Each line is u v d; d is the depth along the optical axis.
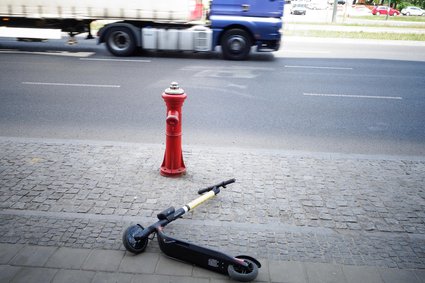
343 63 14.48
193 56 14.70
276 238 3.99
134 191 4.83
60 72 11.38
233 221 4.26
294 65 13.66
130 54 14.20
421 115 8.57
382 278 3.44
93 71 11.62
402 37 22.48
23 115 7.74
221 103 8.91
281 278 3.40
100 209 4.40
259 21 13.48
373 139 7.09
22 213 4.27
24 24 14.54
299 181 5.24
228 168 5.56
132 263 3.54
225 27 13.76
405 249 3.88
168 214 3.95
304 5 49.16
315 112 8.54
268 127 7.53
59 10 13.93
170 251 3.59
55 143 6.28
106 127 7.23
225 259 3.34
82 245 3.76
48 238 3.85
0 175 5.12
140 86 10.06
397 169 5.72
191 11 13.73
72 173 5.25
